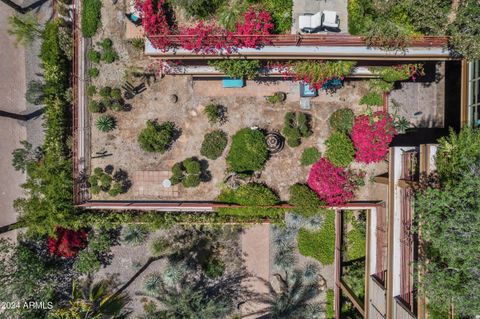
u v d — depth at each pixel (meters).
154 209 16.30
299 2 12.09
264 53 12.49
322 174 14.88
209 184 15.63
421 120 16.91
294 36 11.89
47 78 16.09
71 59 16.20
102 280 18.80
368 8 12.03
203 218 16.72
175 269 18.78
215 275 18.88
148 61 15.28
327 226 18.70
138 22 14.59
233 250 18.95
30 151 17.83
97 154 15.72
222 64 13.34
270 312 19.05
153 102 15.54
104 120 15.29
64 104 16.38
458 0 11.98
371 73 14.16
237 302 19.02
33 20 17.25
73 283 18.20
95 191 15.53
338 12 12.12
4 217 17.98
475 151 11.40
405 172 13.82
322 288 19.00
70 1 16.11
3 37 17.48
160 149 15.30
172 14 12.74
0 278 16.70
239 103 15.51
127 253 18.80
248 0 12.19
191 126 15.58
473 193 10.73
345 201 15.52
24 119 17.69
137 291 18.88
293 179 15.63
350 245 18.80
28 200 16.92
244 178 15.57
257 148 14.65
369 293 16.27
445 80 16.81
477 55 11.94
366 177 15.74
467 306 10.66
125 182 15.76
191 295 18.48
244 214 15.85
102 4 15.06
